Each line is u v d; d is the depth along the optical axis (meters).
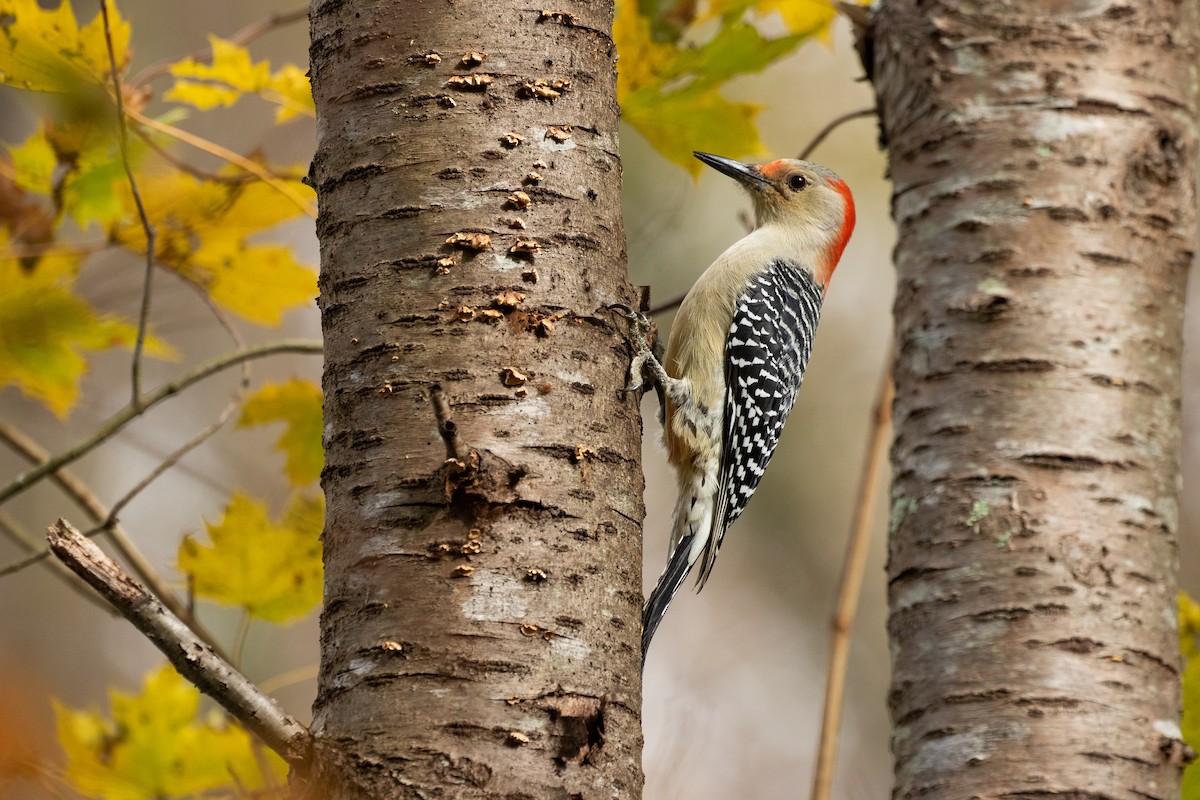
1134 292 8.32
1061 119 8.52
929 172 8.74
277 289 8.49
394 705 4.88
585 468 5.32
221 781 7.84
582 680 5.03
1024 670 7.63
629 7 8.40
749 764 19.88
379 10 5.60
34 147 7.71
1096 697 7.57
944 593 7.93
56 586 16.14
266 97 8.16
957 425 8.18
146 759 7.76
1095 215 8.38
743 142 8.71
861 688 22.03
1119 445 8.04
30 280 7.98
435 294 5.33
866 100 21.27
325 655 5.14
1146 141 8.55
